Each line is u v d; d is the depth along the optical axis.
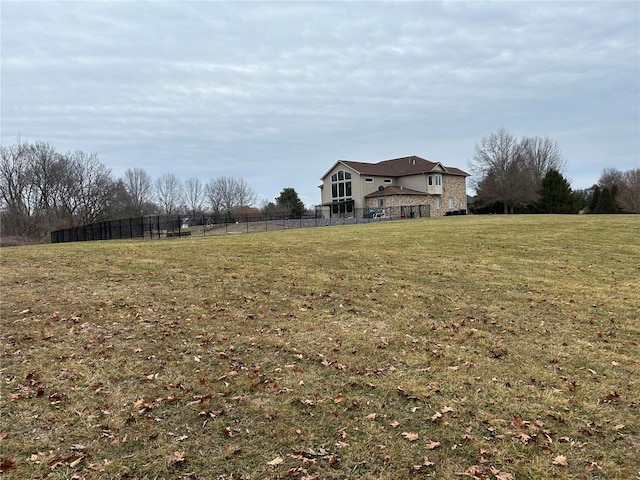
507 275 9.25
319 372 4.71
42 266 10.27
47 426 3.64
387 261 10.82
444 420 3.75
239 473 3.07
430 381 4.50
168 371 4.71
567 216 25.66
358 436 3.52
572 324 6.23
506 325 6.18
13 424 3.65
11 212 43.88
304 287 8.29
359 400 4.11
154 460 3.21
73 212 50.91
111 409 3.93
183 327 6.06
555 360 5.02
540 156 58.03
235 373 4.68
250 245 13.96
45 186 48.84
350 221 36.69
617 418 3.78
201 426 3.67
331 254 11.88
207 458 3.24
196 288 8.18
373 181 47.31
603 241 13.88
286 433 3.57
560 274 9.36
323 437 3.51
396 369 4.78
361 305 7.15
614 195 49.50
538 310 6.88
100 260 11.12
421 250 12.46
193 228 39.81
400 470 3.10
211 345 5.44
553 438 3.49
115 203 54.44
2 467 3.10
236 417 3.81
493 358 5.08
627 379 4.54
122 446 3.38
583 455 3.26
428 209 43.09
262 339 5.64
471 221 23.02
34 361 4.90
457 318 6.50
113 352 5.20
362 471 3.09
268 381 4.49
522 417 3.81
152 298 7.47
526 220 22.34
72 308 6.82
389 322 6.32
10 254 12.37
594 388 4.34
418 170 47.53
